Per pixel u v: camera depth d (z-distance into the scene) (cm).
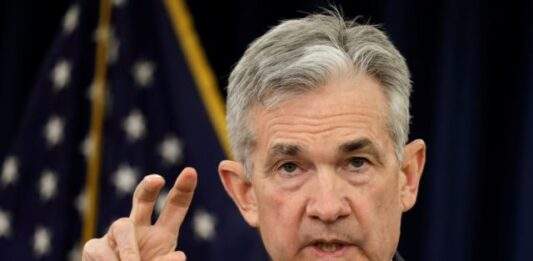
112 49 1242
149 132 1219
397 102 605
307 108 589
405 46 1227
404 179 638
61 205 1238
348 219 582
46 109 1260
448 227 1197
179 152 1209
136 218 573
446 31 1205
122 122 1221
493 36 1214
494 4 1216
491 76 1213
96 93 1229
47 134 1255
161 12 1240
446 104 1202
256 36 1291
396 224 605
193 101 1215
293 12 1282
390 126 600
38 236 1238
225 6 1322
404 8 1227
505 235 1200
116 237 561
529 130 1173
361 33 608
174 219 580
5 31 1408
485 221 1209
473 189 1198
